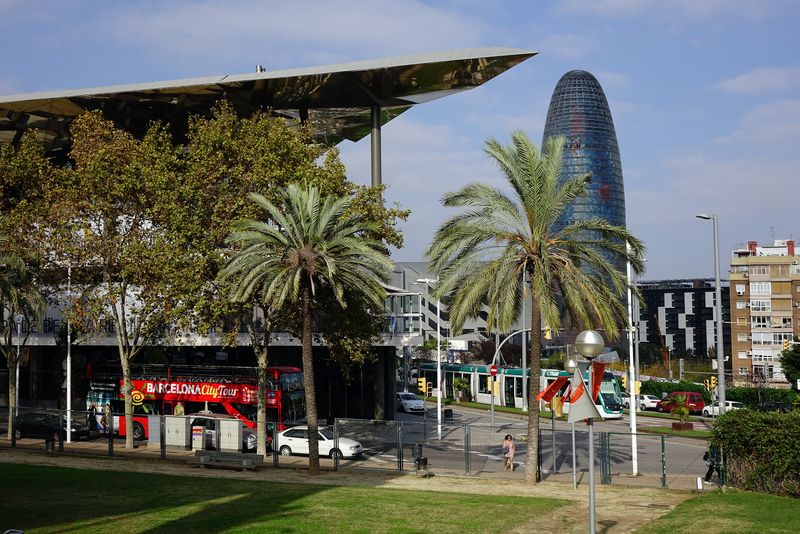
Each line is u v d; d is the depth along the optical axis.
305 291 33.66
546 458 39.78
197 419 40.06
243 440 40.47
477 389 82.12
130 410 40.34
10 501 22.02
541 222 30.41
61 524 18.70
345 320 37.19
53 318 65.50
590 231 31.12
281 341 56.28
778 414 25.45
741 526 18.39
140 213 39.91
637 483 30.25
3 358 75.00
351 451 38.47
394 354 61.53
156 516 20.03
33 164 45.97
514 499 24.72
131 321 42.59
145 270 38.28
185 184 37.72
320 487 27.09
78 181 40.94
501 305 30.62
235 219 36.84
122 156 39.69
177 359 63.16
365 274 33.44
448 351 113.88
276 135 38.41
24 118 61.00
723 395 38.72
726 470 26.80
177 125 62.66
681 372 106.56
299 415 43.97
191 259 36.69
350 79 54.16
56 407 67.38
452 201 31.12
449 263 31.14
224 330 42.84
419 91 56.72
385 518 20.28
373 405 59.62
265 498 23.72
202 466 33.75
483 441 48.09
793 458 24.58
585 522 20.48
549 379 66.62
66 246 39.06
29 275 42.59
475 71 53.50
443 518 20.52
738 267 126.62
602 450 30.39
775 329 122.88
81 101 57.94
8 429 43.16
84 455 36.53
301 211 32.97
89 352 68.12
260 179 36.88
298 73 53.75
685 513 20.88
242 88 55.84
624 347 139.12
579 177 31.28
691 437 50.56
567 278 30.27
